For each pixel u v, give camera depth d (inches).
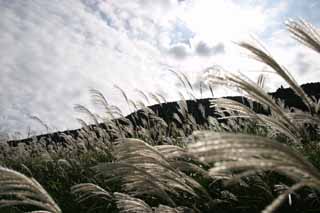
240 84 105.2
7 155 409.7
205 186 181.3
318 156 177.2
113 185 213.5
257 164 63.2
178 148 145.6
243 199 160.1
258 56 102.7
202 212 155.4
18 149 402.3
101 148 323.0
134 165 138.0
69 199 231.8
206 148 61.2
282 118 110.4
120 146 139.9
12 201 113.8
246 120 249.4
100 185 229.5
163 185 147.6
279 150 63.6
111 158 291.9
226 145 61.9
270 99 106.3
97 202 210.7
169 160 148.4
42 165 331.9
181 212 131.4
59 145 411.2
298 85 106.2
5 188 107.5
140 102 318.3
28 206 215.8
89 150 349.4
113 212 186.1
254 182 166.4
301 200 146.0
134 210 132.3
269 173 171.5
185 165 150.1
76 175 281.4
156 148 142.7
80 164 275.6
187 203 168.6
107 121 322.7
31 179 113.8
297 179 84.7
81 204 213.0
